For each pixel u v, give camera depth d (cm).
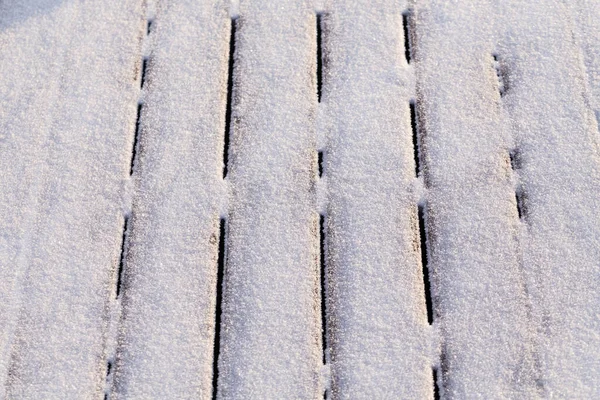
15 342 176
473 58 185
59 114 185
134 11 190
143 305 176
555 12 187
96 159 183
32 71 187
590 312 174
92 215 180
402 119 183
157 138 183
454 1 188
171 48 187
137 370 174
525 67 184
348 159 181
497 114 182
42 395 174
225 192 180
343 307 175
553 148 180
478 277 175
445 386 172
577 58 184
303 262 177
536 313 174
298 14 188
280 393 173
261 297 176
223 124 184
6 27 189
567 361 172
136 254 178
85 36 189
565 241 176
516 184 179
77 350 175
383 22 187
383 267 176
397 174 180
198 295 176
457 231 177
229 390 173
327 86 184
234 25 189
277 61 186
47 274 178
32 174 182
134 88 186
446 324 174
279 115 183
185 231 179
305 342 174
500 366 172
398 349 174
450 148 181
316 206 179
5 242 179
